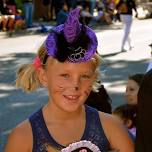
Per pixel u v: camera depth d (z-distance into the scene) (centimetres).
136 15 2311
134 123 368
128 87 407
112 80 995
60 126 193
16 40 1633
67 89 187
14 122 727
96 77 197
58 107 192
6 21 1802
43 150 191
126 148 197
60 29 187
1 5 1873
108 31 1862
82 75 188
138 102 191
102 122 198
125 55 1321
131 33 1791
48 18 2166
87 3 2192
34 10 2169
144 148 190
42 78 197
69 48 184
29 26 1911
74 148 192
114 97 857
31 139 192
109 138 198
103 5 2147
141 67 1153
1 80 1018
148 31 1844
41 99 855
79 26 186
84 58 185
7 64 1202
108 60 1249
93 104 391
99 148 195
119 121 203
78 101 189
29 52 1366
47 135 192
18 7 1944
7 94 899
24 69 201
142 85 189
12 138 193
